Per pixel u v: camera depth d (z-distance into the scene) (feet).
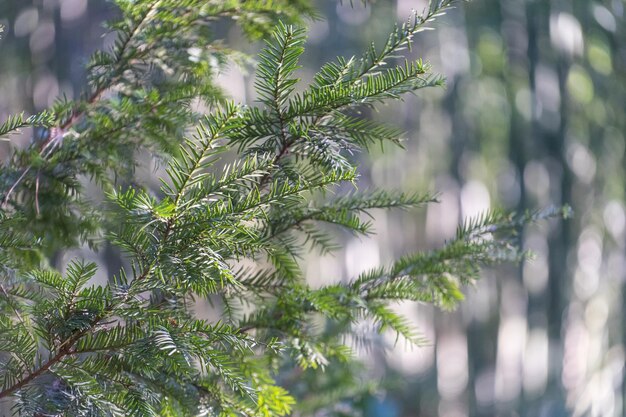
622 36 19.94
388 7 19.47
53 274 5.24
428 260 5.91
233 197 5.34
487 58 22.75
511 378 27.86
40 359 5.32
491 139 24.99
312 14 6.15
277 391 5.56
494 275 27.32
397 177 26.40
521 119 23.22
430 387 26.43
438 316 28.40
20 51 15.72
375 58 5.36
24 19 15.87
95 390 5.25
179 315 5.35
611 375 18.15
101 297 5.20
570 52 20.56
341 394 7.22
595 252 23.25
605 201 22.71
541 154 23.07
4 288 5.49
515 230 5.98
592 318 22.74
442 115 25.17
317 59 21.71
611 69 20.31
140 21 5.82
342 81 5.38
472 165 25.90
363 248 25.48
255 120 5.36
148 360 5.26
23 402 5.25
